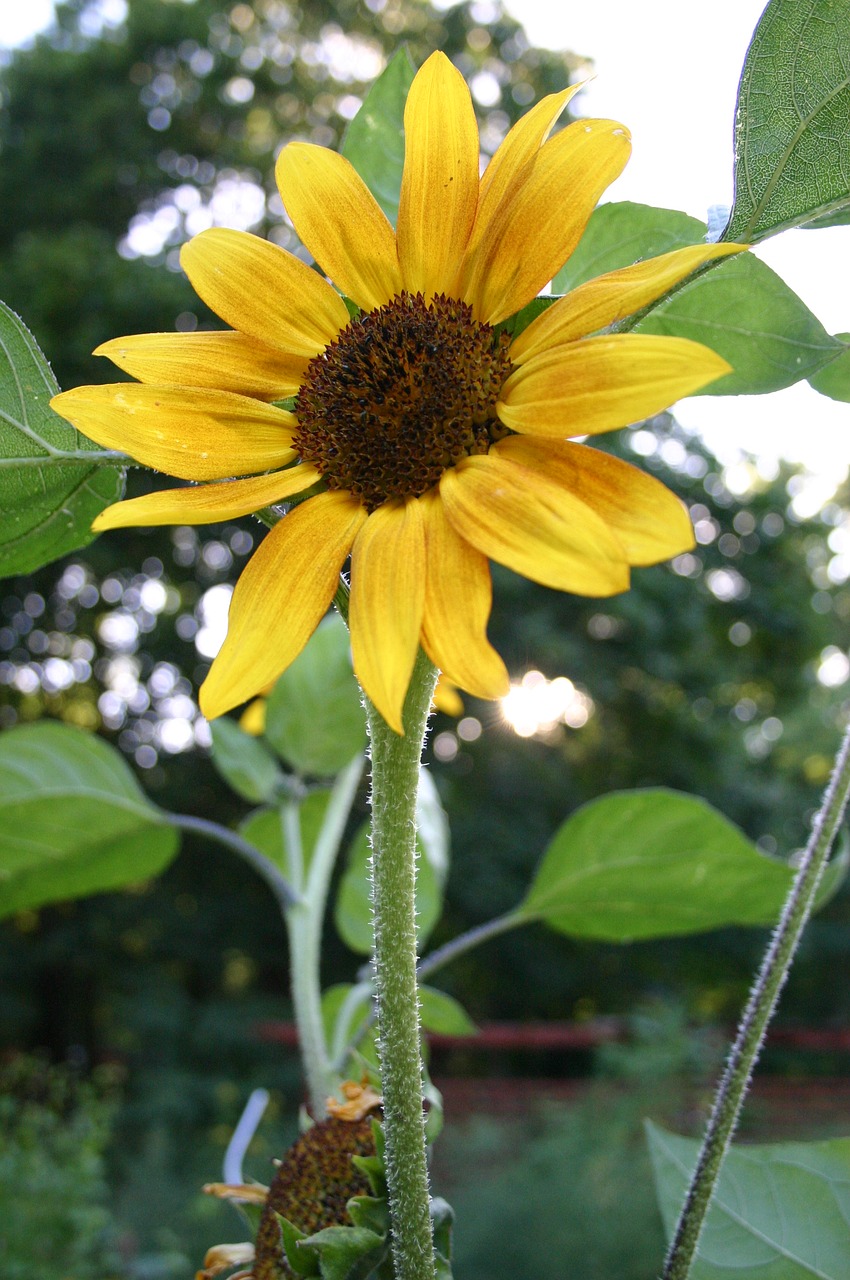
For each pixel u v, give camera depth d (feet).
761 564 13.56
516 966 13.28
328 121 15.16
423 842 1.83
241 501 1.13
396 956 1.06
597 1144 7.52
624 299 1.08
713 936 12.98
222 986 14.62
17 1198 4.90
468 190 1.22
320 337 1.26
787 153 1.18
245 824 1.95
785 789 14.43
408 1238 1.05
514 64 14.98
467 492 1.06
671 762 13.52
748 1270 1.28
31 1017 12.98
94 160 13.93
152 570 12.89
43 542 1.41
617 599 11.35
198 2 14.43
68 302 11.77
